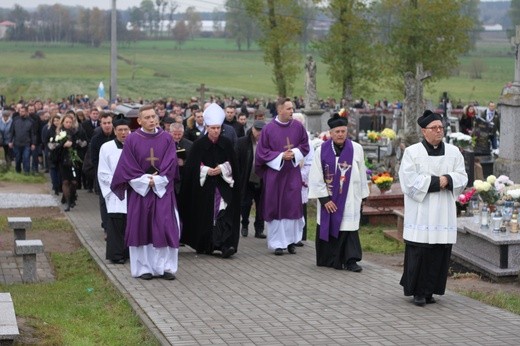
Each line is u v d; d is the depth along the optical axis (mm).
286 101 16328
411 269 12109
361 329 10859
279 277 14219
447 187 11984
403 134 28312
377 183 21156
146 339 10578
